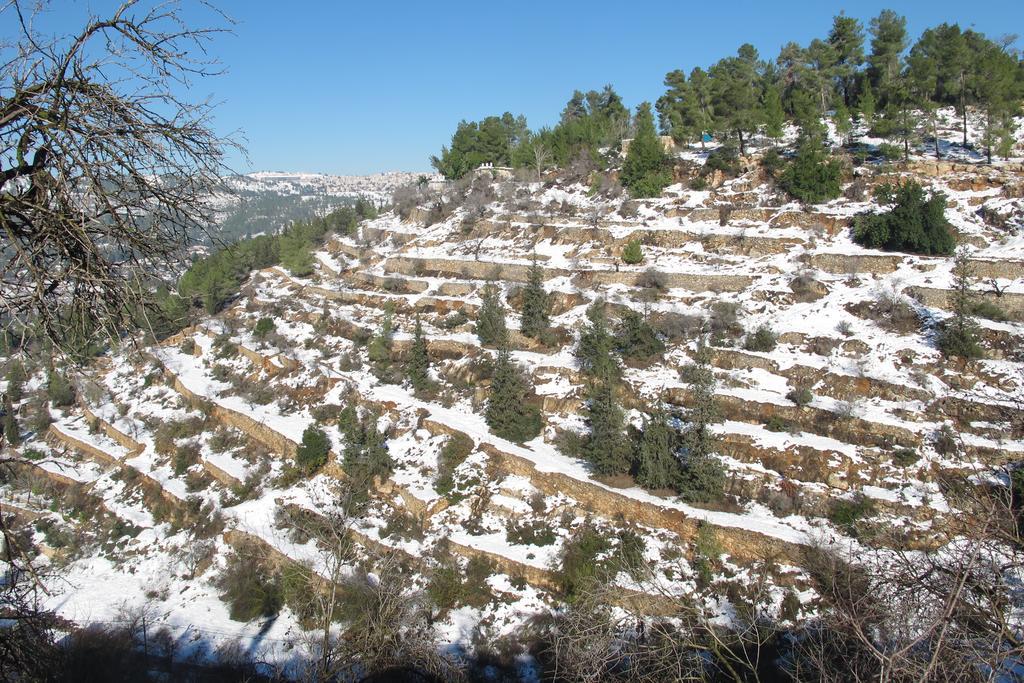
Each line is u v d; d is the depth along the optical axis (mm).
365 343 39469
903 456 22516
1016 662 7117
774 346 29219
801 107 47188
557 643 12133
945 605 6945
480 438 28750
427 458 28766
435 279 44562
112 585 27062
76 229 6199
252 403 36750
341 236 62219
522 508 24859
